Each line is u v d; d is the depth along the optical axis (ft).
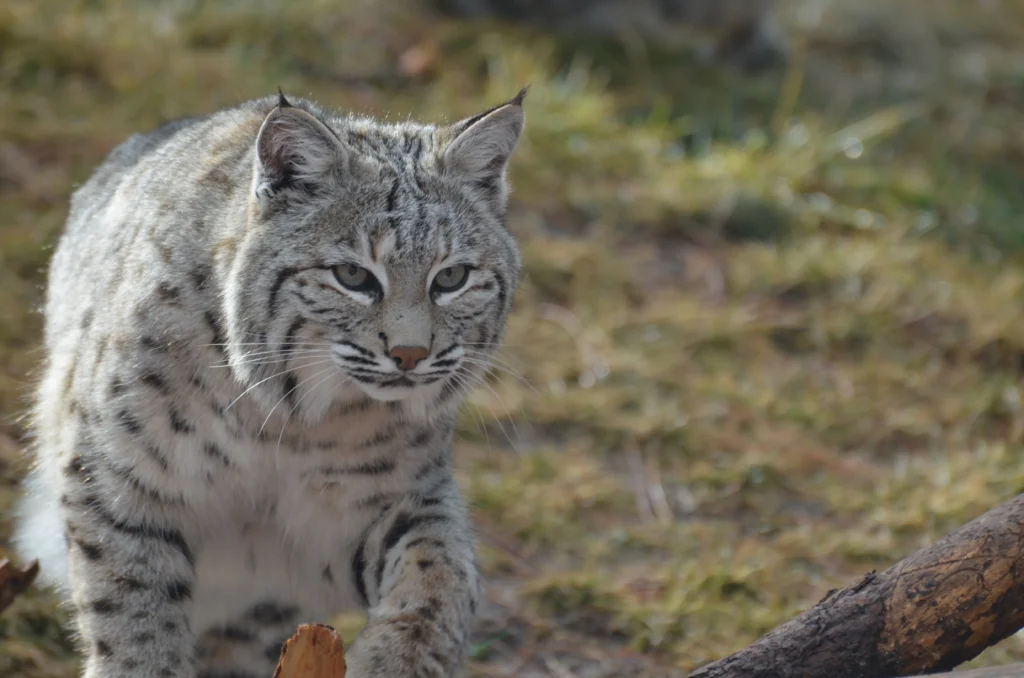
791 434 37.76
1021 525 17.66
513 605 29.68
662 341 41.11
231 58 50.06
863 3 69.82
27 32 47.91
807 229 48.24
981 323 43.45
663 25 59.16
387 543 23.13
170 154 24.04
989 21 71.31
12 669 25.52
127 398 21.63
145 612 22.09
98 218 24.88
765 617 29.40
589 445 36.42
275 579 24.29
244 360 21.44
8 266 37.70
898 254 46.91
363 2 55.47
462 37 55.36
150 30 50.75
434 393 22.81
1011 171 57.06
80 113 45.50
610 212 47.06
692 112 54.85
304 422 22.15
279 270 21.43
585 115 51.16
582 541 32.42
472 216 22.62
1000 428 39.19
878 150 55.72
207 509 22.66
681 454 36.40
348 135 22.82
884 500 34.68
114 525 22.06
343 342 21.59
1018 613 17.67
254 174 21.42
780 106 56.49
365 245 21.48
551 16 58.29
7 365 33.96
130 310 21.85
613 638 28.99
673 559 31.96
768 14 60.85
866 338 42.65
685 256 46.11
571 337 40.70
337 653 17.37
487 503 33.06
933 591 17.81
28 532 25.49
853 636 18.07
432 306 22.04
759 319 42.70
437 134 23.44
